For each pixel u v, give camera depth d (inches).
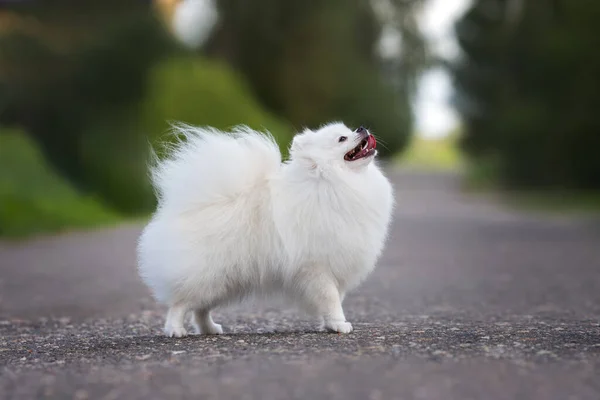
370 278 533.0
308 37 1883.6
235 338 290.2
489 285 494.3
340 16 1910.7
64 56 1497.3
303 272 296.8
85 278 547.8
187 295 296.7
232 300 305.4
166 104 1264.8
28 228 889.5
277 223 294.2
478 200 1524.4
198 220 294.2
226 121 1261.1
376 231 302.5
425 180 2368.4
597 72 1499.8
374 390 206.1
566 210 1226.0
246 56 1868.8
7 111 1482.5
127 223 1077.1
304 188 295.6
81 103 1497.3
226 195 296.7
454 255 681.6
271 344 271.6
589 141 1533.0
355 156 299.6
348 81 1957.4
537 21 1699.1
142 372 230.4
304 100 1908.2
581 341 274.7
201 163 298.5
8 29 1499.8
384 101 2047.2
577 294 449.4
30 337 324.2
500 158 1841.8
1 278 549.6
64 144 1478.8
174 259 291.3
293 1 1863.9
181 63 1310.3
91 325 359.6
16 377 231.9
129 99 1487.5
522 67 1763.0
